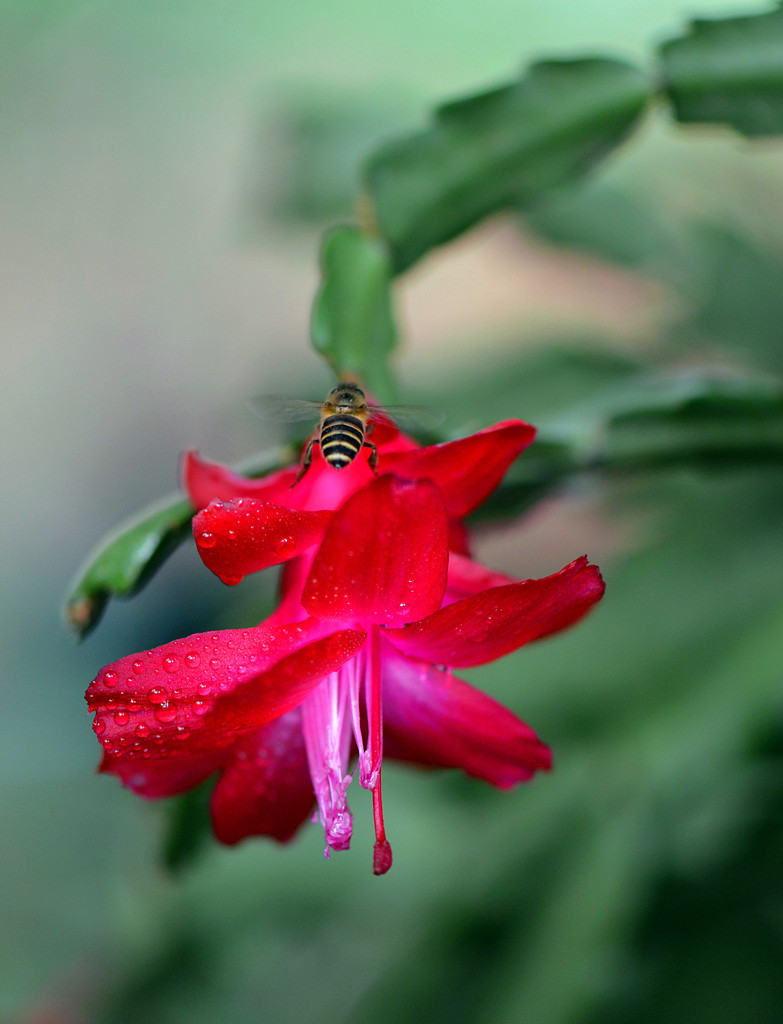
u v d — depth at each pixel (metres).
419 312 0.89
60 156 0.85
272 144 0.51
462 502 0.32
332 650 0.30
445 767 0.32
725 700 0.39
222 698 0.29
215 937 0.43
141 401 0.96
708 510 0.44
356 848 0.44
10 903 0.52
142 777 0.31
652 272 0.51
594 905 0.38
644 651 0.41
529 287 0.89
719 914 0.40
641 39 0.66
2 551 0.92
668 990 0.39
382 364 0.35
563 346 0.51
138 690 0.30
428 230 0.36
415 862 0.42
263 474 0.33
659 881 0.39
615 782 0.39
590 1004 0.37
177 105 0.80
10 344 0.96
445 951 0.40
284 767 0.32
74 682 0.78
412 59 0.69
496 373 0.49
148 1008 0.43
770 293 0.50
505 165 0.36
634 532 0.50
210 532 0.30
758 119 0.36
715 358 0.50
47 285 0.96
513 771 0.32
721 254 0.51
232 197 0.88
